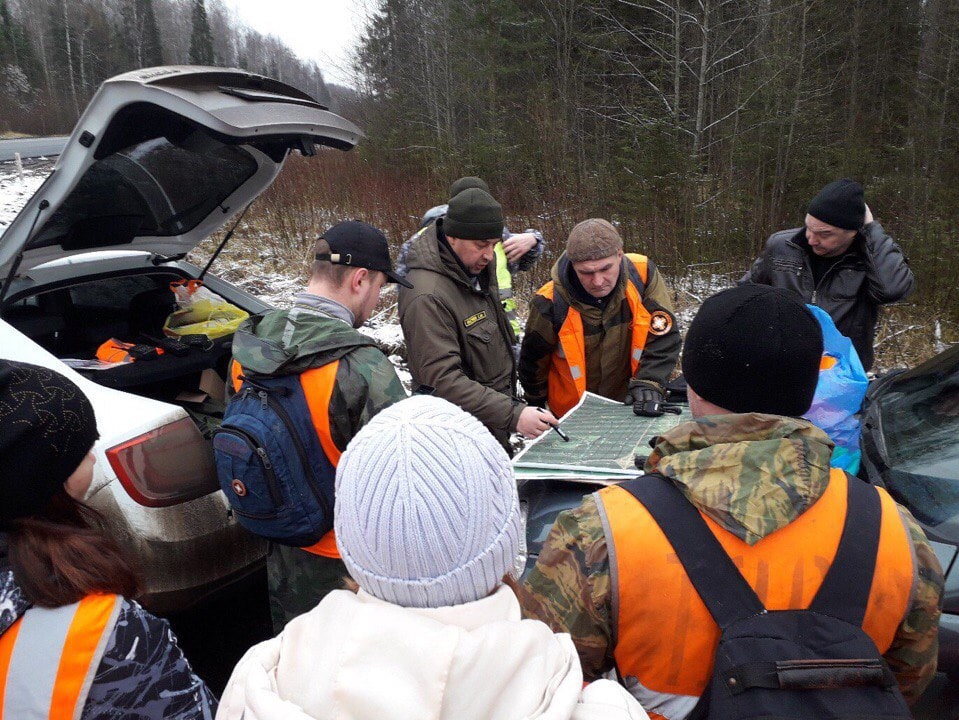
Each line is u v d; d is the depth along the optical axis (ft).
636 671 3.60
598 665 3.66
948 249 22.88
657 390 9.63
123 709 3.44
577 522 3.69
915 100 43.42
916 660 3.59
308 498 6.09
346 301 6.77
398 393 6.25
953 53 42.39
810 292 10.78
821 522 3.46
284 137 8.26
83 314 10.78
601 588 3.49
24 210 8.14
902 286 10.23
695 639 3.41
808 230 10.50
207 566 7.76
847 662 3.10
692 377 3.96
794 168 30.48
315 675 2.36
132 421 7.44
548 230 26.09
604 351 10.17
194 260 26.25
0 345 8.40
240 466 6.03
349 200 31.01
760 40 38.93
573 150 35.40
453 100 47.91
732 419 3.73
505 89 47.16
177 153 9.27
